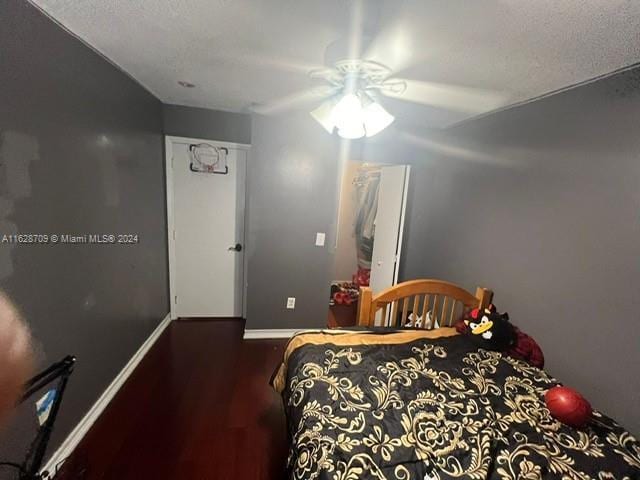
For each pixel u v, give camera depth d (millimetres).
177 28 1385
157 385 2238
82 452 1635
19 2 1179
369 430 1156
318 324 3129
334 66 1624
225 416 1976
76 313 1643
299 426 1203
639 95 1336
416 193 3195
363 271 4527
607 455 1139
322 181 2863
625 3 966
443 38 1279
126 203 2186
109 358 2020
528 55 1375
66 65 1466
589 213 1536
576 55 1336
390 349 1751
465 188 2545
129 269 2279
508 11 1062
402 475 989
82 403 1727
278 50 1527
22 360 1276
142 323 2574
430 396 1378
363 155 3043
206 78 2041
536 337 1835
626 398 1356
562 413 1262
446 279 2762
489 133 2287
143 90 2361
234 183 3137
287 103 2482
